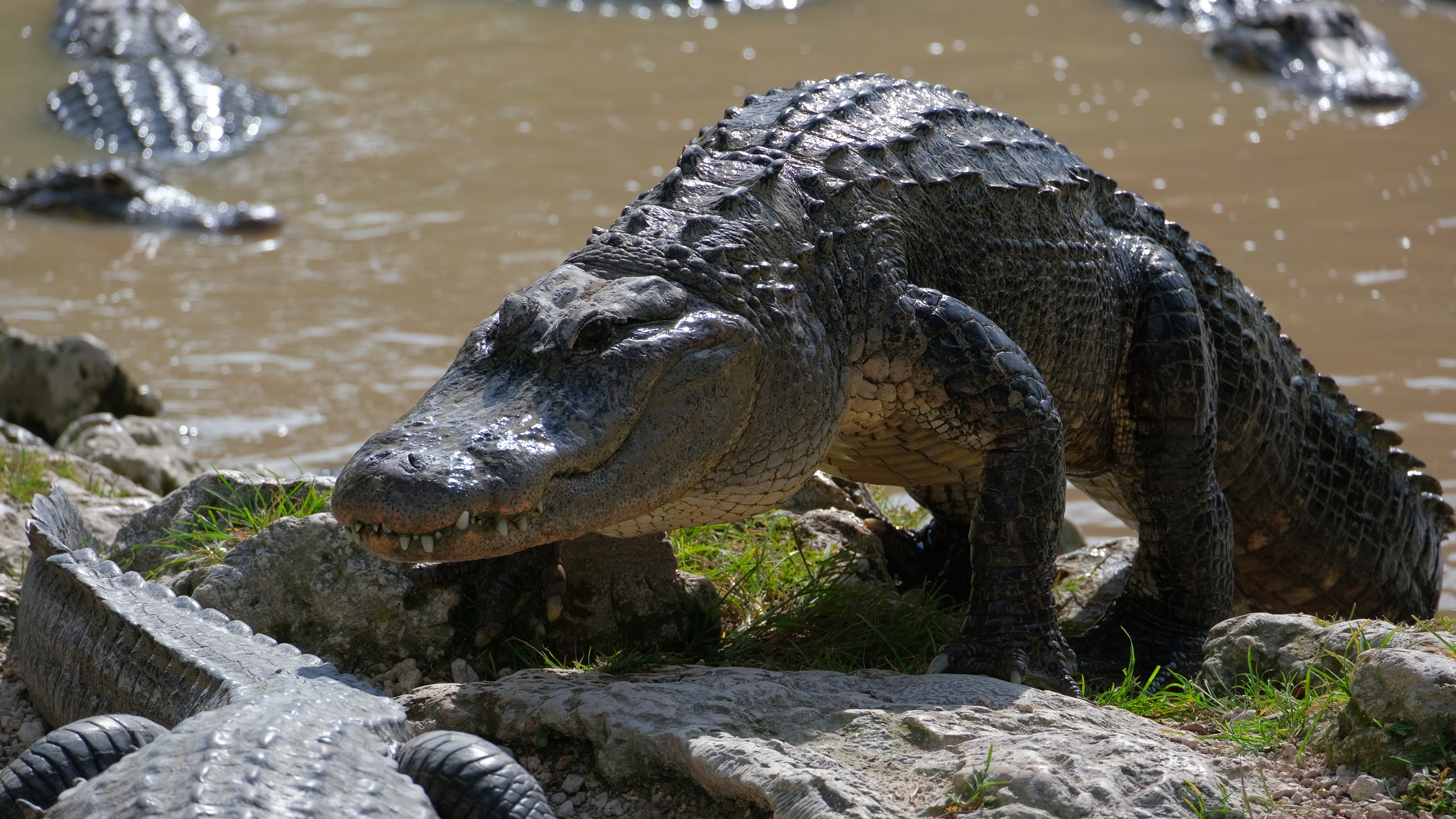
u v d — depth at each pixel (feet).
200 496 45.50
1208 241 106.73
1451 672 28.86
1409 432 76.13
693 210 36.29
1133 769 27.61
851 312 37.04
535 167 126.52
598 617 38.09
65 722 34.60
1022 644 36.94
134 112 142.00
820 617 40.78
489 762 27.09
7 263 104.58
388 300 97.40
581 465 30.86
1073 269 43.06
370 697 29.48
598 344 32.01
